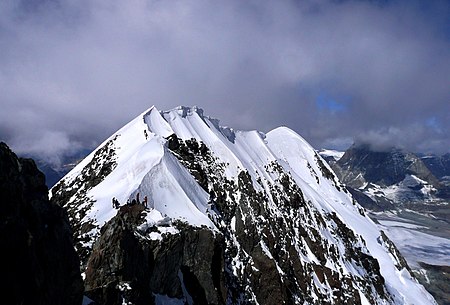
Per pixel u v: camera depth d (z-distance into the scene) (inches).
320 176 6402.6
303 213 4288.9
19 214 997.2
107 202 2404.0
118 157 3191.4
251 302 2701.8
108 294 1441.9
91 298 1389.0
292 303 3041.3
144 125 3528.5
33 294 952.9
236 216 3265.3
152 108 3971.5
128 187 2496.3
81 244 1931.6
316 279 3577.8
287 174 4749.0
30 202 1080.2
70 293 1144.2
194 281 2220.7
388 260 5295.3
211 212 2901.1
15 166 1067.9
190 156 3513.8
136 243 1755.7
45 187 1189.1
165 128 3779.5
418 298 4857.3
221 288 2349.9
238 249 2972.4
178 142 3481.8
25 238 980.6
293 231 3833.7
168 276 1942.7
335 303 3523.6
